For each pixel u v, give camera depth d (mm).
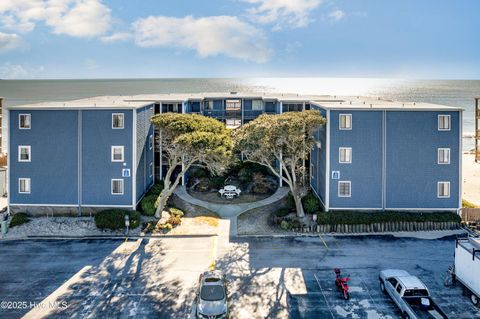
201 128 37875
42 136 38781
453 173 37656
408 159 37812
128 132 38562
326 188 38406
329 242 34438
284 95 62375
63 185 39062
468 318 23406
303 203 40031
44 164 38938
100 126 38625
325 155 38719
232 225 38250
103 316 23734
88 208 39156
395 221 36625
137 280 27984
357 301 25297
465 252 25359
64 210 39219
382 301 25297
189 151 35812
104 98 55156
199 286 25594
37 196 39188
